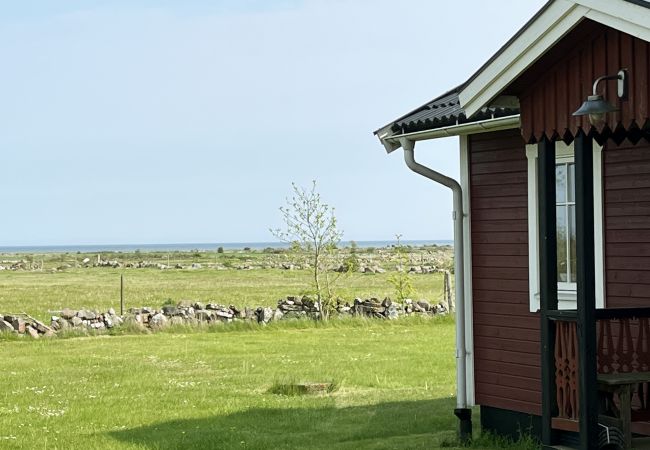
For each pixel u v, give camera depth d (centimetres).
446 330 2517
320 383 1495
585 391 750
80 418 1245
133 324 2505
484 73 809
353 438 1080
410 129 1045
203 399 1399
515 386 1009
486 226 1045
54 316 2514
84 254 14075
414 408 1288
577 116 755
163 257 11125
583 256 752
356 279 5209
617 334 895
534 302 984
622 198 898
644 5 665
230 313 2703
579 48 760
